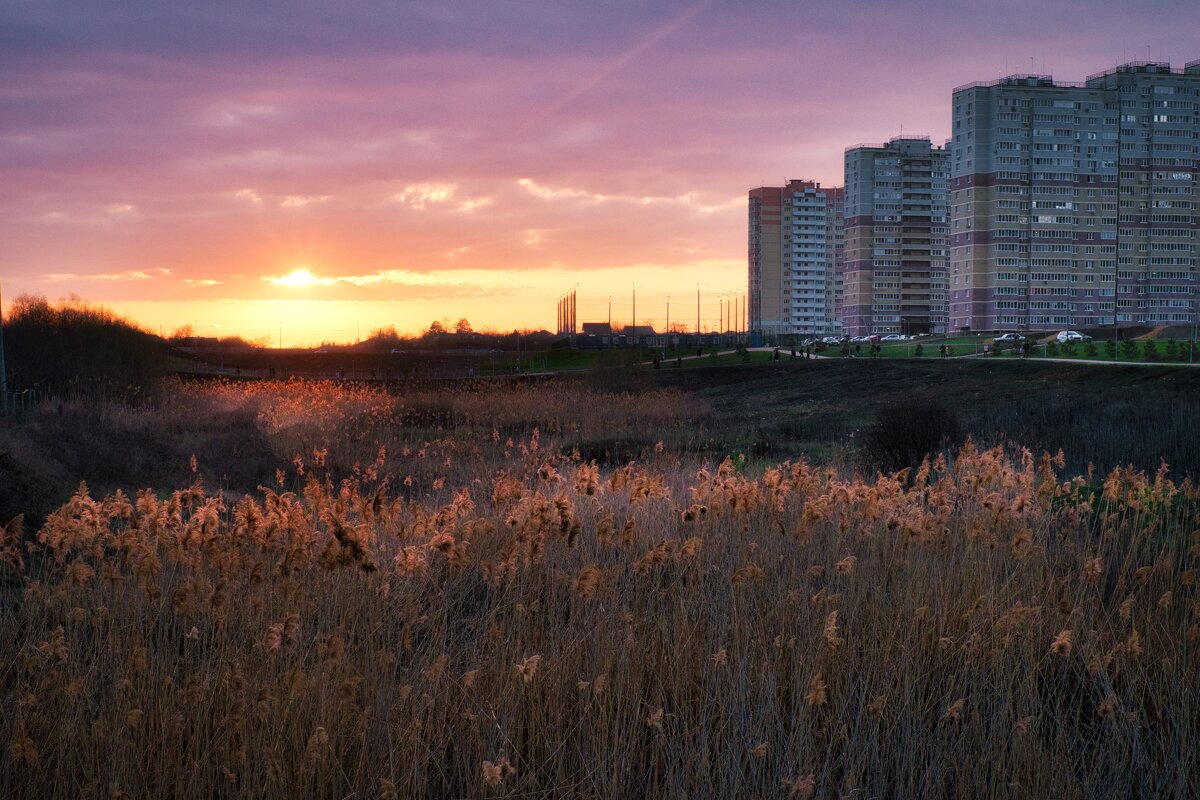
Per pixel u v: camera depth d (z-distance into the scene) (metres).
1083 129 150.25
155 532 7.77
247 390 54.31
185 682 6.26
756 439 33.94
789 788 5.93
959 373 66.25
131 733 6.05
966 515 9.98
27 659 6.59
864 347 113.06
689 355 123.75
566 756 6.41
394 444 29.69
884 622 7.86
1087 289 151.00
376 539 8.84
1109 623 7.94
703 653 7.42
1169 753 6.51
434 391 56.03
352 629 7.25
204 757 5.82
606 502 11.87
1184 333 103.81
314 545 7.93
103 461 19.58
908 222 180.12
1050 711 7.07
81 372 44.38
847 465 24.64
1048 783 6.12
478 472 21.61
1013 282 149.38
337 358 132.88
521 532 8.33
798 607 8.00
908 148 180.50
